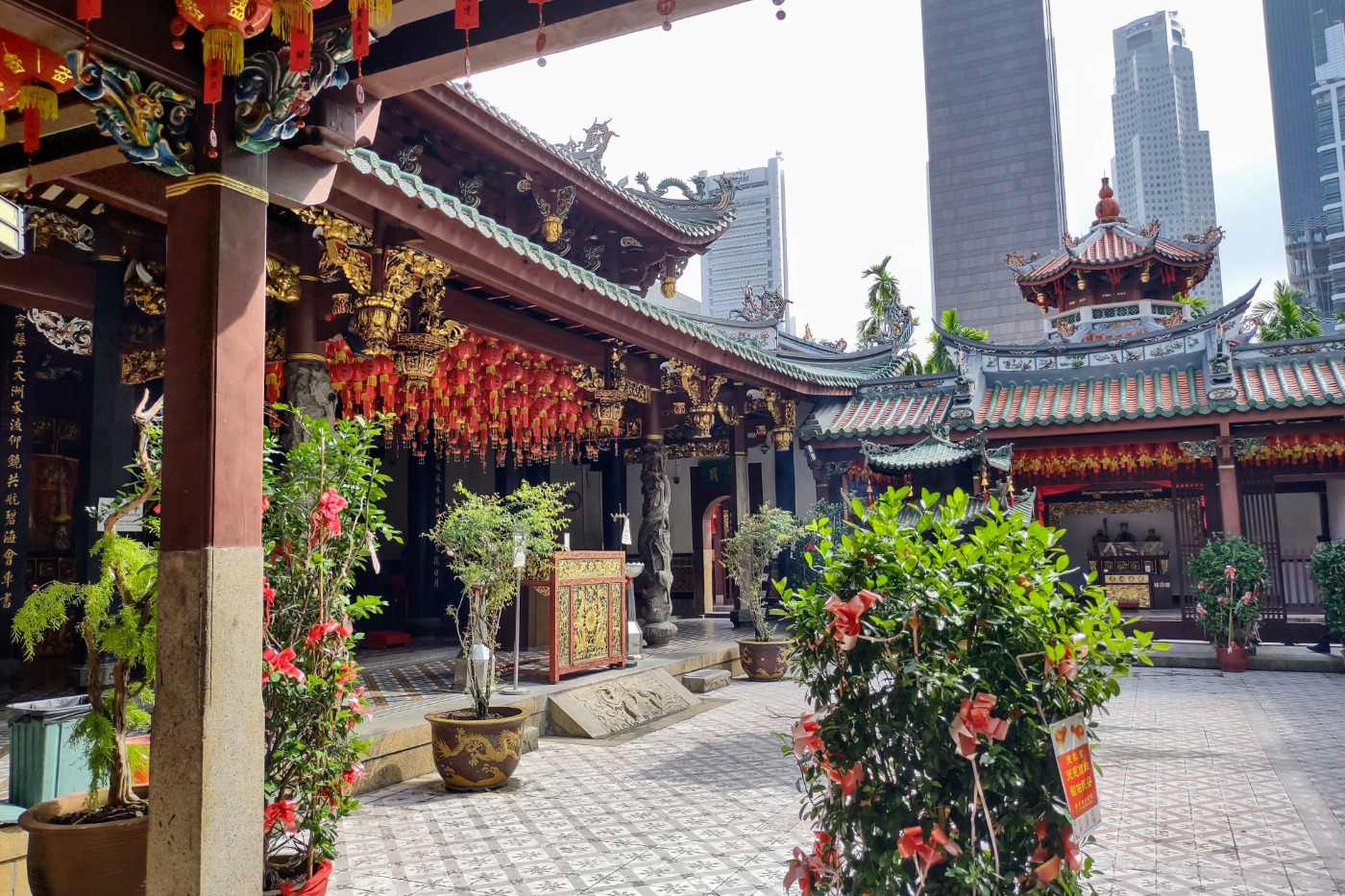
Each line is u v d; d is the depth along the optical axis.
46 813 4.50
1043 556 3.55
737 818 7.16
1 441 11.17
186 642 4.16
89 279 9.71
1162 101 188.75
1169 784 8.23
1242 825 6.95
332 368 12.30
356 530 5.16
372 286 8.59
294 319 8.98
